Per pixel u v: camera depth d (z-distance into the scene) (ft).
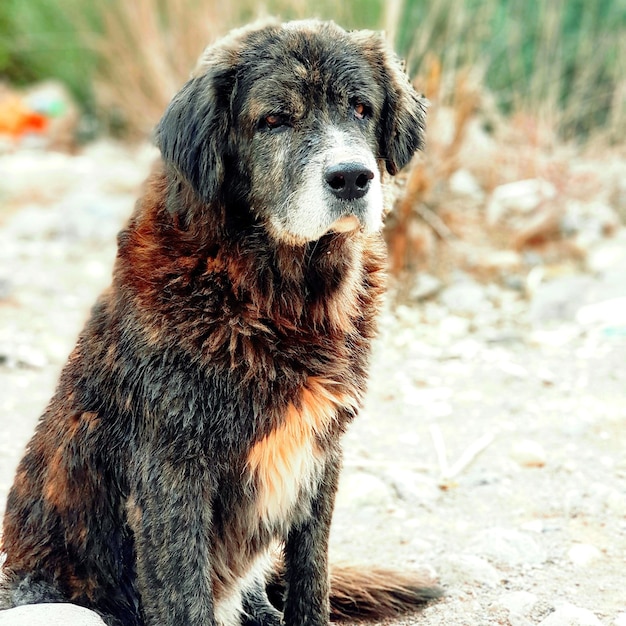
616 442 23.72
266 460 14.98
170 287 14.66
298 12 41.09
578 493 21.24
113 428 15.24
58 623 13.93
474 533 19.95
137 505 14.78
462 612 16.94
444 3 42.75
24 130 67.82
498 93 49.75
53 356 30.27
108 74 62.49
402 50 38.42
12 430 25.13
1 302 35.01
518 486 21.90
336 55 15.94
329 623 16.47
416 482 21.97
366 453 23.88
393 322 32.65
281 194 15.44
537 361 29.25
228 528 15.29
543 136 44.24
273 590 18.17
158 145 15.78
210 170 15.29
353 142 15.44
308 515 16.06
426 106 18.24
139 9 54.90
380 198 15.96
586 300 32.96
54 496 15.74
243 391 14.55
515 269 36.47
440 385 27.89
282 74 15.56
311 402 15.17
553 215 38.06
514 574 18.16
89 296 36.01
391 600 17.03
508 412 25.88
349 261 16.08
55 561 15.89
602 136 47.24
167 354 14.39
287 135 15.57
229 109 15.85
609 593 17.30
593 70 50.06
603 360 28.86
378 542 19.76
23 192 50.65
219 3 49.88
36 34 66.95
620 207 42.27
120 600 16.02
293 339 15.19
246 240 15.49
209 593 14.70
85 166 56.44
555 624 15.70
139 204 15.83
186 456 14.44
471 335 31.68
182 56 52.37
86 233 43.09
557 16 49.80
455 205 37.65
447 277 35.58
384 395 27.37
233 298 14.96
